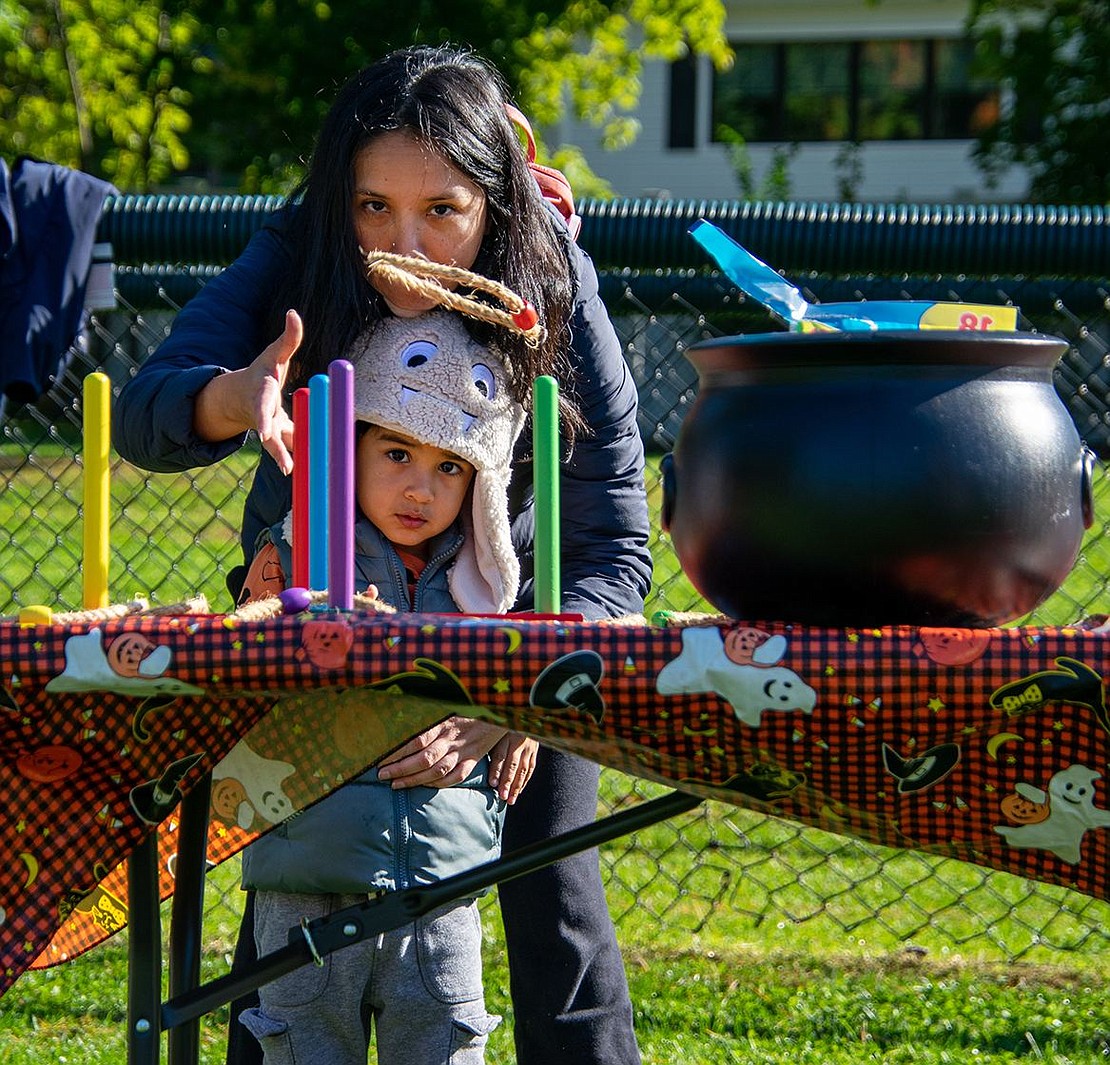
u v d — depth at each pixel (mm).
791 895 7980
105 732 3322
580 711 3076
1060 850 3182
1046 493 3166
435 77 4391
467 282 3756
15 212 7461
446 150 4242
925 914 7426
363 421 4312
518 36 36031
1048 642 2988
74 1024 6785
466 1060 4469
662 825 8898
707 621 3240
